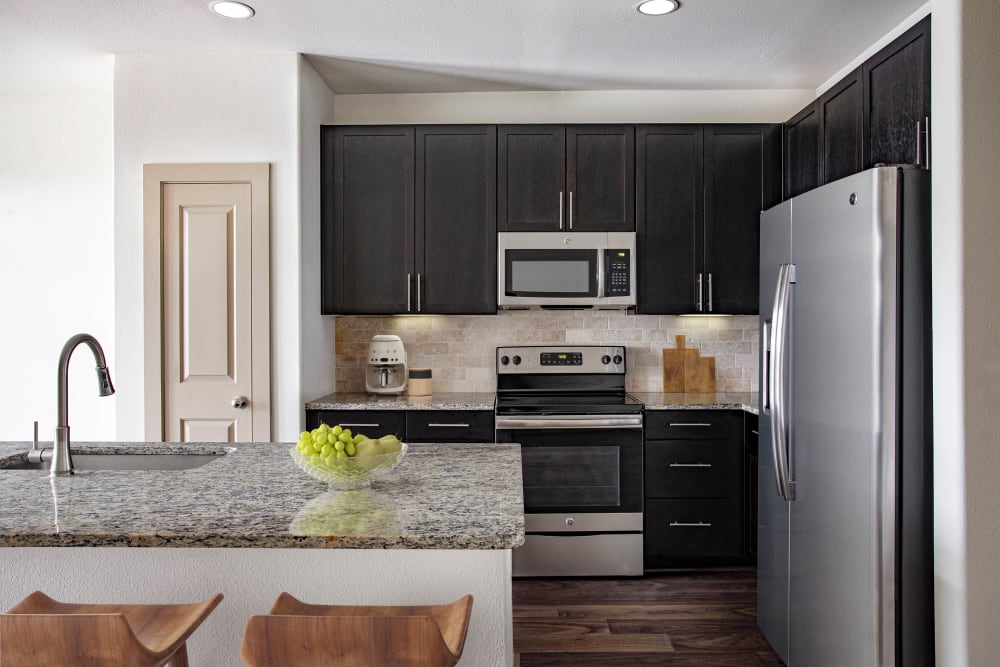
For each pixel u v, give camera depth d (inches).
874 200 74.5
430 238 142.6
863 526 76.2
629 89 152.3
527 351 151.7
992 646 72.2
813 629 87.4
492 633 61.9
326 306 142.7
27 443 89.8
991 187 73.6
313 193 138.7
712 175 143.1
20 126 155.7
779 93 153.2
